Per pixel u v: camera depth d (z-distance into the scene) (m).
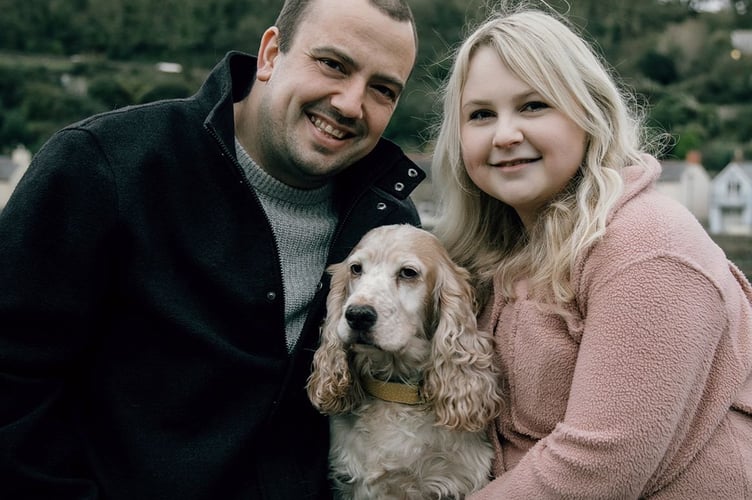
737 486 2.40
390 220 3.39
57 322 2.62
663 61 41.81
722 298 2.32
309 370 3.18
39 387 2.62
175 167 2.77
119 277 2.73
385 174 3.36
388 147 3.33
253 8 44.66
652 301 2.28
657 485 2.44
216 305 2.82
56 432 2.67
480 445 3.01
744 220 37.78
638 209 2.47
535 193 2.71
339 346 3.04
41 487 2.59
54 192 2.59
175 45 44.62
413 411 3.04
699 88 41.69
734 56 42.03
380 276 3.05
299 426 3.10
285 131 2.94
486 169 2.80
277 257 2.87
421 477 2.99
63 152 2.63
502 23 2.76
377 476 2.98
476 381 2.93
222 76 2.98
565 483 2.32
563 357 2.54
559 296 2.54
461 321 3.01
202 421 2.78
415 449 2.98
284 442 2.98
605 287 2.38
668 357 2.25
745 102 40.97
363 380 3.17
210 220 2.81
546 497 2.35
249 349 2.86
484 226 3.21
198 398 2.74
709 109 40.66
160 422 2.71
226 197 2.83
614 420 2.27
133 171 2.68
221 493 2.78
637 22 43.41
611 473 2.27
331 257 3.20
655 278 2.29
